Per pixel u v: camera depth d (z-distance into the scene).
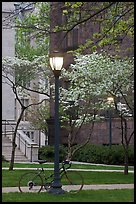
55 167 19.48
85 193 19.70
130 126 43.59
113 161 41.34
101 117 38.88
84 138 47.09
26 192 20.09
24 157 43.72
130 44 38.78
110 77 30.11
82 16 21.55
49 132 49.22
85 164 40.22
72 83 35.16
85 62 32.47
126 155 30.17
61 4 22.30
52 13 21.12
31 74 35.16
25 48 64.06
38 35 19.88
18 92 42.72
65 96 35.31
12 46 54.44
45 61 35.06
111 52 37.44
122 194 19.56
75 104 35.38
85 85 32.41
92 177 27.56
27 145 43.56
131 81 30.39
